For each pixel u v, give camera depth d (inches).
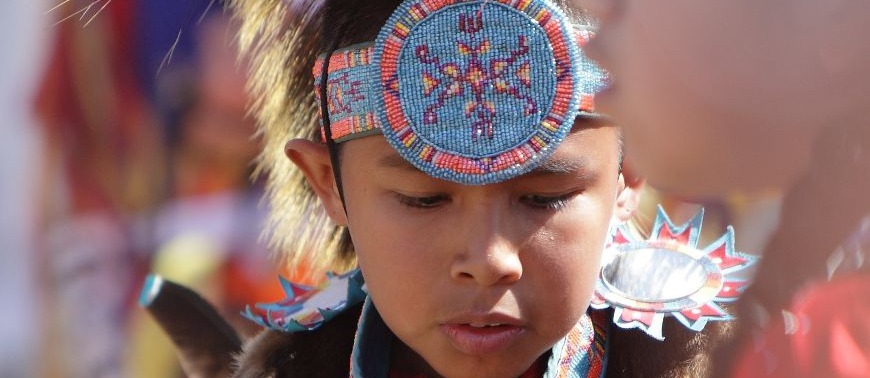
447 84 157.8
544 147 154.6
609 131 161.9
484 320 158.1
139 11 363.3
